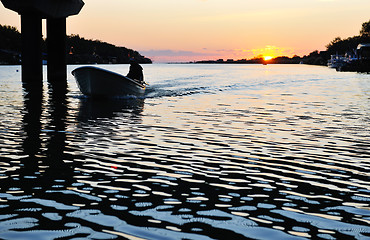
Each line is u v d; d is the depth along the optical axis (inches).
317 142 385.7
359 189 240.4
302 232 176.6
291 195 228.1
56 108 661.9
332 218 193.5
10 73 2564.0
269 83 1476.4
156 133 430.9
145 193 228.7
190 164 297.3
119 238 167.3
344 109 660.1
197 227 180.7
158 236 170.1
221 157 320.8
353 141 391.2
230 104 738.8
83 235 170.1
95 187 238.5
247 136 415.8
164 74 2472.9
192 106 701.9
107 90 824.9
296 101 798.5
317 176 268.5
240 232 175.6
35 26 1521.9
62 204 208.7
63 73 1765.5
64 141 381.1
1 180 250.1
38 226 179.6
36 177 258.1
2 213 195.0
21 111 616.1
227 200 218.5
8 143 368.8
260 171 279.9
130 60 903.7
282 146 366.0
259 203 214.2
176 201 215.9
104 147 354.9
